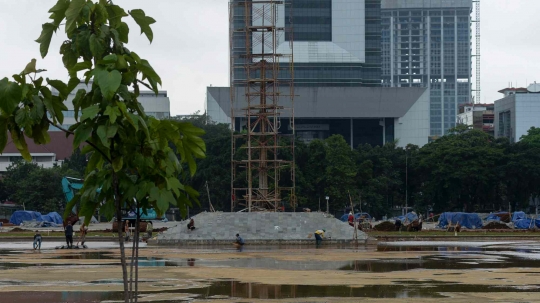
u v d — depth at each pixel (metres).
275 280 35.47
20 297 29.00
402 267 42.72
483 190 142.75
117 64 11.21
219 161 139.00
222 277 37.03
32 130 11.16
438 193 143.75
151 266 43.62
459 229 94.25
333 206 136.38
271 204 85.38
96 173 11.90
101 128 10.95
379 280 35.34
